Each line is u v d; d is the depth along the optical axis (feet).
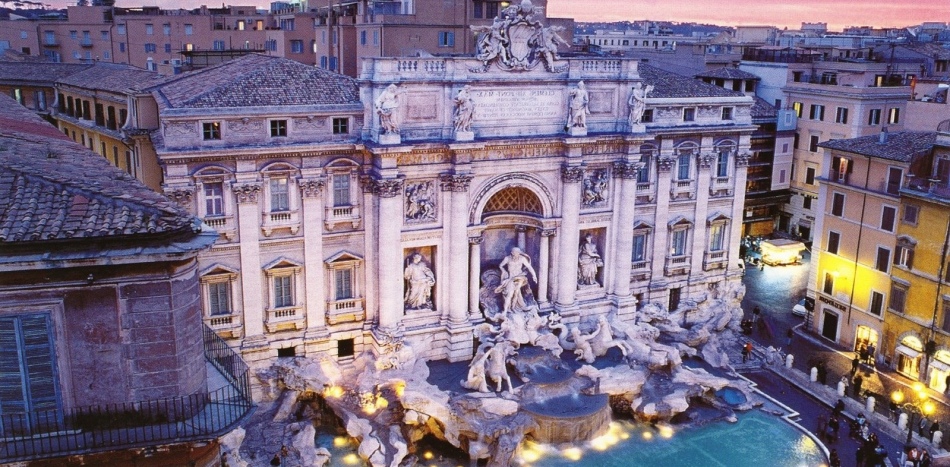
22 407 74.54
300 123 164.76
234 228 163.02
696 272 218.59
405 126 170.19
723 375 191.21
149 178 174.70
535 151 182.80
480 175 179.01
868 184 199.41
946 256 178.91
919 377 187.93
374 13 275.59
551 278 194.80
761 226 322.14
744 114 214.69
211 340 100.53
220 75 177.99
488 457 153.89
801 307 233.96
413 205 174.70
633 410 171.22
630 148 190.80
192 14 408.05
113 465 78.18
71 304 73.61
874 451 154.71
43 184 75.61
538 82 179.83
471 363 170.71
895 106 293.64
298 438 154.10
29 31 387.34
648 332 195.93
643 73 216.33
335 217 170.81
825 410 179.52
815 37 515.91
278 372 168.76
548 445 160.25
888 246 194.49
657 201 206.80
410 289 179.93
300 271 170.50
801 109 309.42
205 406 80.12
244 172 160.76
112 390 76.43
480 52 173.06
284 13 380.99
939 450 159.12
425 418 159.53
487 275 194.39
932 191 180.86
